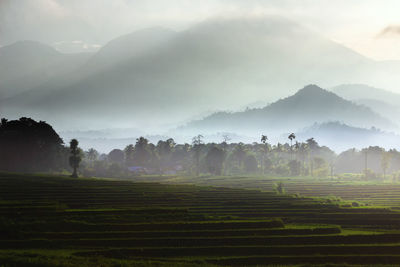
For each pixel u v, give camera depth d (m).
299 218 105.12
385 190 178.88
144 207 108.44
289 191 175.50
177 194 132.88
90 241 77.31
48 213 93.38
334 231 87.56
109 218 91.50
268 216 106.94
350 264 72.75
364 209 111.19
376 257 74.62
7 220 84.06
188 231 83.44
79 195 124.12
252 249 76.56
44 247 74.44
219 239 80.06
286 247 77.25
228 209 111.81
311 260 73.56
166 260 70.44
